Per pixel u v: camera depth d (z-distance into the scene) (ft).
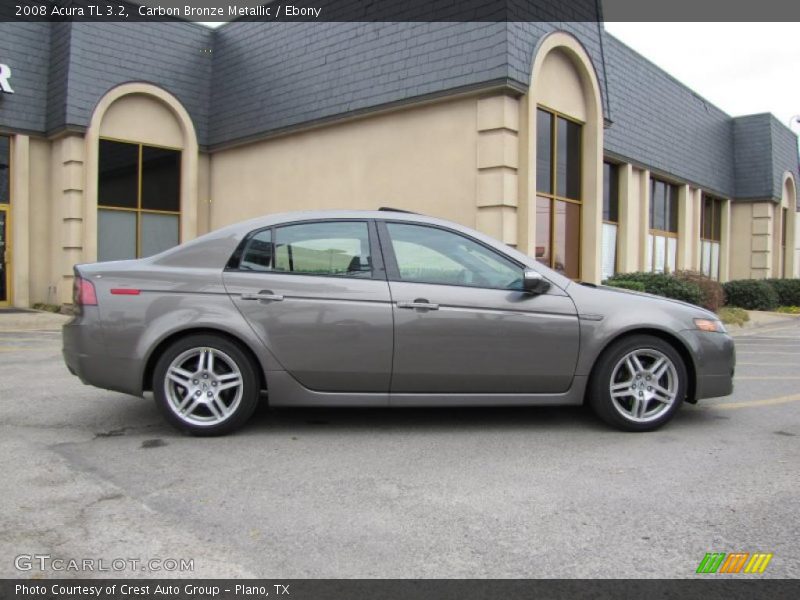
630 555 9.98
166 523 10.96
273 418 17.81
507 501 12.01
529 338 16.07
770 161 73.31
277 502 11.90
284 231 16.46
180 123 50.14
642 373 16.55
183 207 50.55
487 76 33.45
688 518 11.30
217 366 15.98
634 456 14.65
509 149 34.04
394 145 38.91
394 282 16.10
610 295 16.76
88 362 15.67
